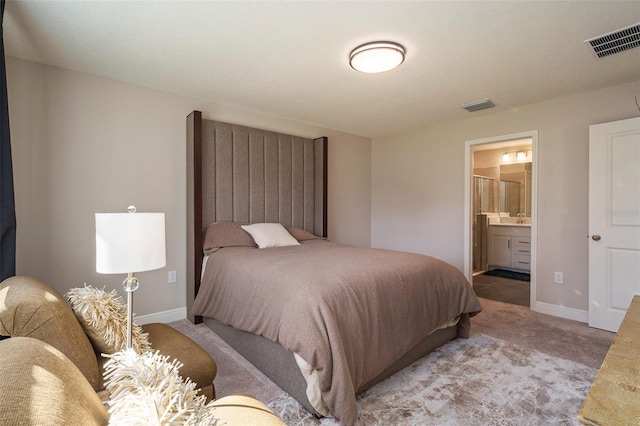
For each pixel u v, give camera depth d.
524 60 2.44
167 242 3.11
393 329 1.98
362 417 1.68
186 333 2.78
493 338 2.70
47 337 1.08
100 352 1.43
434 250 4.32
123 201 2.87
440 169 4.26
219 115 3.48
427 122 4.19
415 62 2.47
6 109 1.75
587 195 3.11
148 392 0.71
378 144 5.04
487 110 3.66
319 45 2.24
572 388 1.94
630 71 2.63
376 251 2.83
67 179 2.60
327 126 4.41
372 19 1.93
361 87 2.99
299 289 1.81
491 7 1.81
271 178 3.85
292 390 1.81
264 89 3.05
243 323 2.14
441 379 2.04
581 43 2.19
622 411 0.77
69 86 2.61
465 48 2.26
